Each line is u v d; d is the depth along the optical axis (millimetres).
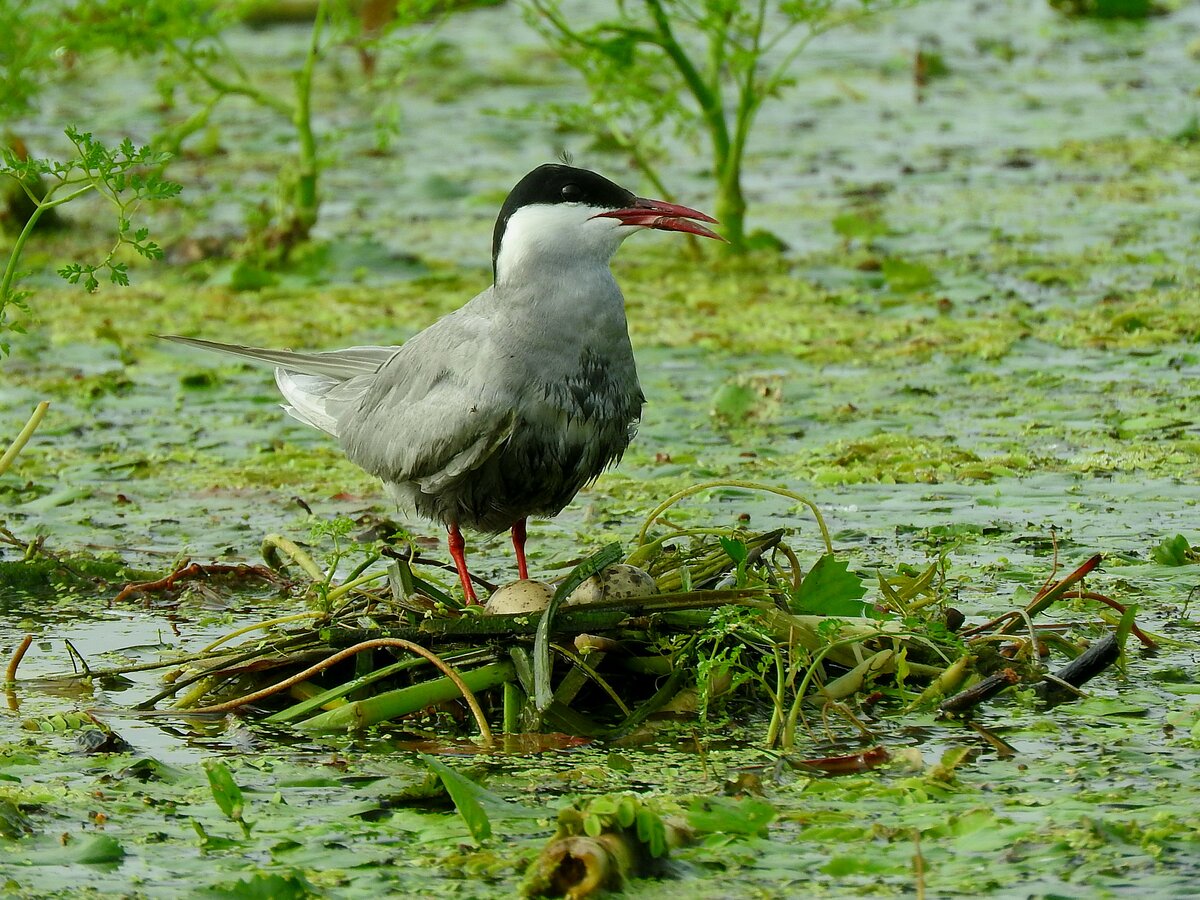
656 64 19969
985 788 7828
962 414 14336
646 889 6902
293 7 35938
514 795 7953
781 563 11016
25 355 17031
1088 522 11672
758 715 8961
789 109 29031
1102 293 18000
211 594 11094
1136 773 7934
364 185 25219
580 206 9609
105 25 18938
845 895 6832
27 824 7691
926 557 11164
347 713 8812
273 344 17078
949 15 37031
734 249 20234
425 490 10023
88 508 12797
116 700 9391
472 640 9156
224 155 26734
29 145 26250
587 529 12188
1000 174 24250
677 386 15531
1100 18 35750
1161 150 25219
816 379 15570
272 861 7285
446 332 9961
